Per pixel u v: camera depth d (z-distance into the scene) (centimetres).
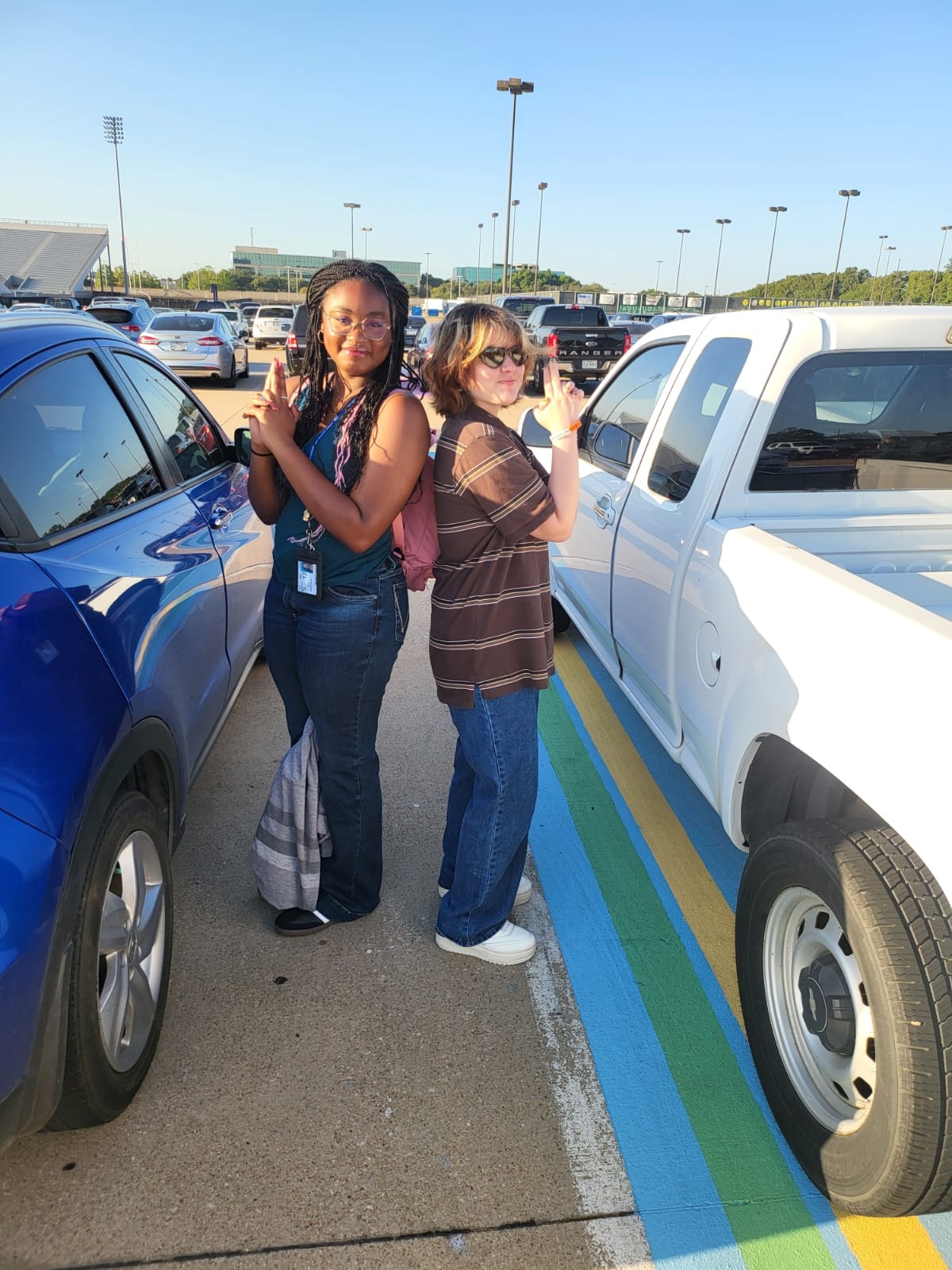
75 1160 198
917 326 269
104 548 221
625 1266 181
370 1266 179
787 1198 197
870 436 277
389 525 216
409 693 450
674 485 301
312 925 274
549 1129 212
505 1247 184
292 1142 205
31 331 232
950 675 154
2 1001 149
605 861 319
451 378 203
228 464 384
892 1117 161
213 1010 244
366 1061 228
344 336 206
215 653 294
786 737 200
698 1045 238
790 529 260
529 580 217
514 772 232
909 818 160
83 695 180
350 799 260
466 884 254
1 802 155
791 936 202
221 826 332
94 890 177
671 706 286
